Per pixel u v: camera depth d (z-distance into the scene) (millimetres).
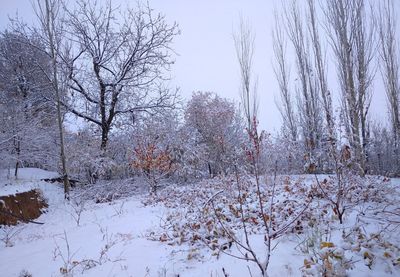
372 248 3898
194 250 4695
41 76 16688
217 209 6344
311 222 5031
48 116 16750
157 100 17531
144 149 12367
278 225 5168
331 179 7918
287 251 4238
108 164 14648
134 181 14750
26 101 16312
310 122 15711
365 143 11914
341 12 12648
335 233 4637
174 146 15727
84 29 16406
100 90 16641
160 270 4195
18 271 5156
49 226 9102
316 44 15508
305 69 17219
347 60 12117
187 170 15438
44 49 15648
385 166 16719
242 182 9086
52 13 12922
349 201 6137
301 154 11484
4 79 18094
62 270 4703
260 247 4512
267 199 7266
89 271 4590
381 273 3412
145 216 7996
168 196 10617
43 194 12242
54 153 15047
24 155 14531
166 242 5406
